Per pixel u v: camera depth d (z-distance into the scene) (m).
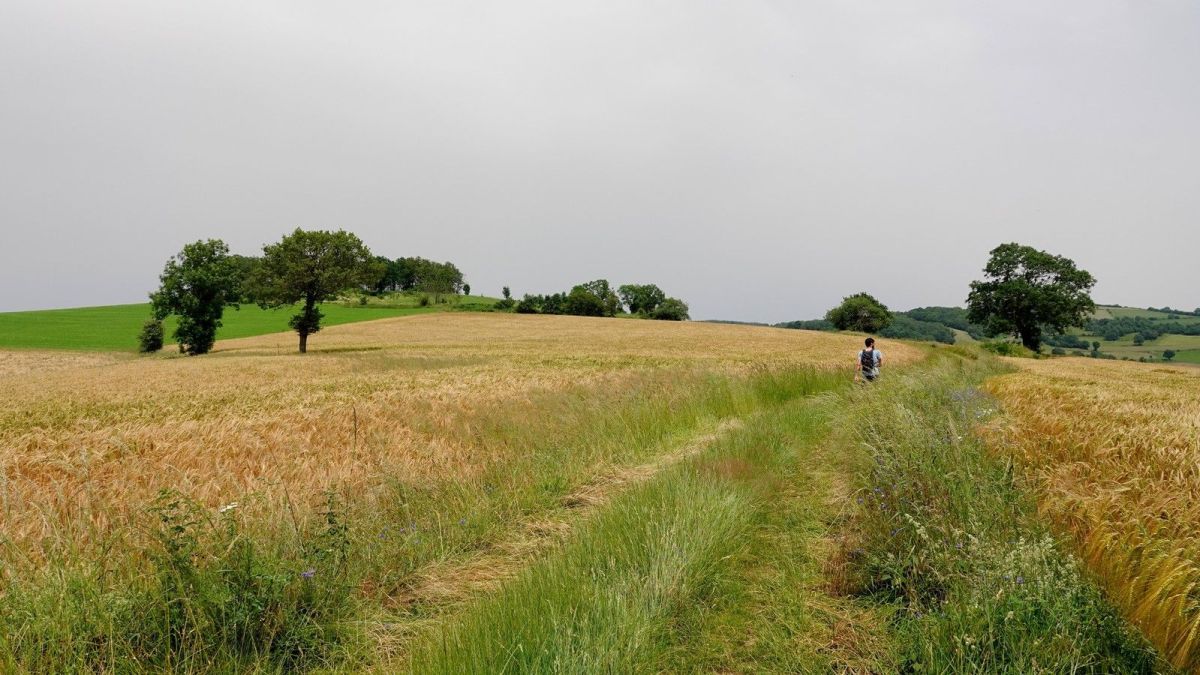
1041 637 3.24
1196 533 4.09
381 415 12.48
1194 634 3.19
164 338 68.06
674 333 71.56
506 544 5.68
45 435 11.03
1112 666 3.20
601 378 18.92
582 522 5.78
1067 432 7.64
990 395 13.70
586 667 3.21
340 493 6.49
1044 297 63.84
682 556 4.53
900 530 4.76
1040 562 3.84
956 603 3.77
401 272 148.62
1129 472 5.76
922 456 5.77
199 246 50.31
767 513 6.00
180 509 5.46
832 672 3.52
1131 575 3.92
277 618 4.05
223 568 4.13
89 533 4.76
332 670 3.81
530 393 15.22
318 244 48.06
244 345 60.16
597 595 3.87
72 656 3.50
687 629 3.91
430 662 3.41
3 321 79.31
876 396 11.37
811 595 4.44
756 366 19.48
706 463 7.31
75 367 46.53
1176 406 11.83
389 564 5.12
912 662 3.50
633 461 8.66
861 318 98.75
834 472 7.68
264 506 5.52
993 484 5.30
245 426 10.87
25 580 3.94
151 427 11.18
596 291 131.00
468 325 82.00
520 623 3.67
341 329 76.06
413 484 7.03
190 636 3.80
